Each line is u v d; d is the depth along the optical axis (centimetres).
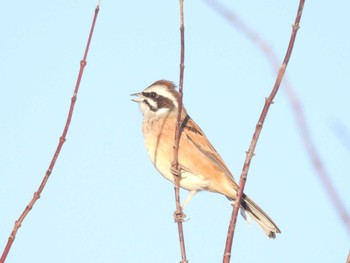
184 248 805
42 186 692
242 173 674
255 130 670
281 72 635
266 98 668
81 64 750
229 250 645
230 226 655
